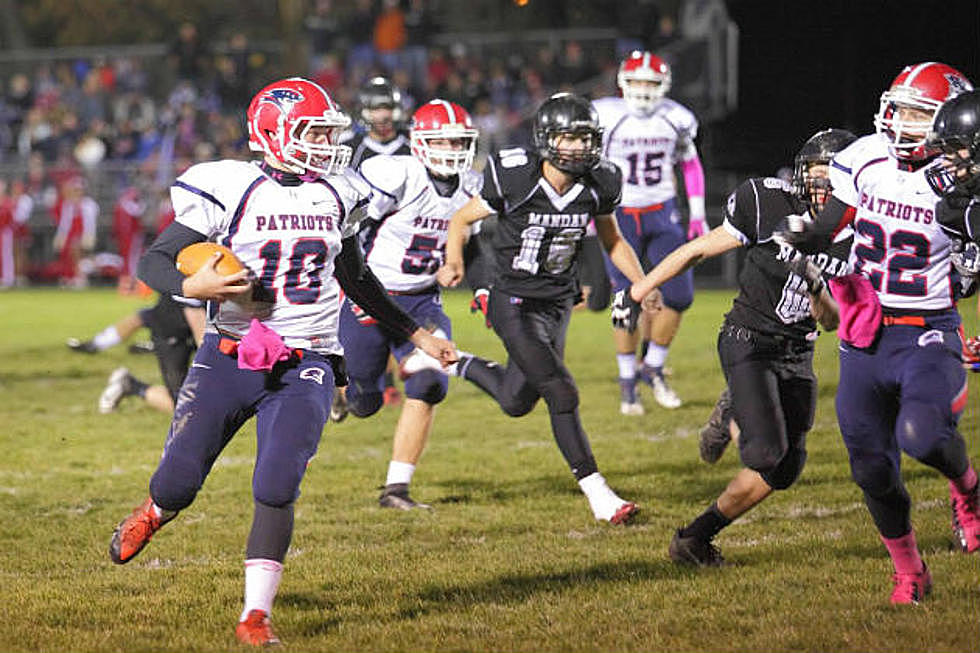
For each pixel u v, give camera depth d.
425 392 20.03
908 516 14.42
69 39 104.81
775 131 55.19
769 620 13.58
